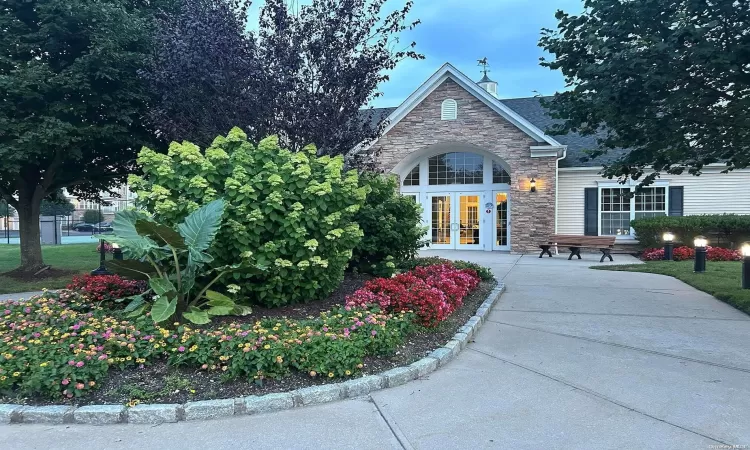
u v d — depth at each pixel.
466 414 3.73
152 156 6.07
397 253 8.79
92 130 9.80
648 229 16.27
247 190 5.71
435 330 5.79
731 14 6.49
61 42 10.02
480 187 18.42
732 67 6.36
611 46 6.86
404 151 17.78
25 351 4.18
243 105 8.05
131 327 4.84
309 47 8.34
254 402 3.77
